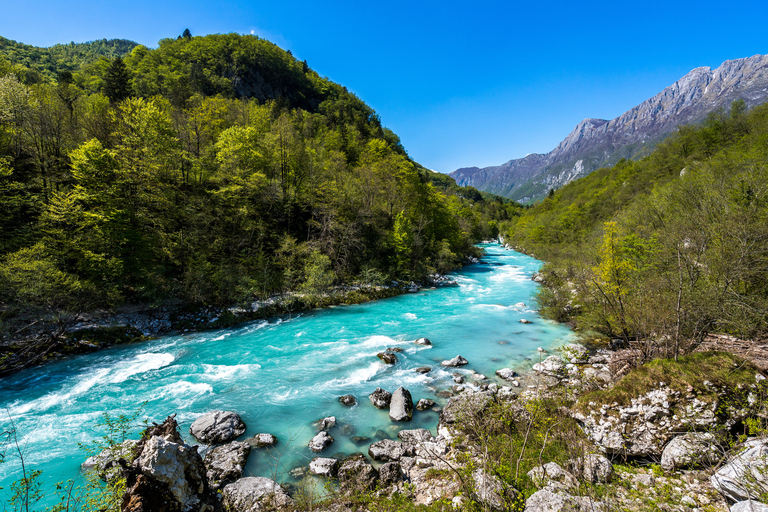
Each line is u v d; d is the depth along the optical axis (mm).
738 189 18641
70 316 19859
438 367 17047
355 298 31906
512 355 18453
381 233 42688
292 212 38969
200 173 33375
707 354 10719
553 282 29172
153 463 6047
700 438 8141
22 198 21422
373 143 60156
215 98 50156
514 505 6211
